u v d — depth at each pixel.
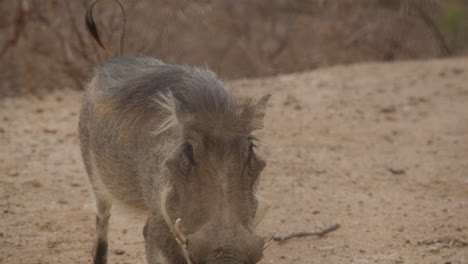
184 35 48.56
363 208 23.12
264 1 56.94
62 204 22.89
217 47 51.84
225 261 12.28
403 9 56.91
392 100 36.44
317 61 53.66
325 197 24.00
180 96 14.05
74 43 43.41
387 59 56.00
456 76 41.31
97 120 17.06
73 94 38.44
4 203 22.67
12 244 19.91
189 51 48.91
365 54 55.84
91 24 19.42
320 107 34.97
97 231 18.55
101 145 16.86
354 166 27.30
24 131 30.38
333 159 27.97
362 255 19.66
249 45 53.75
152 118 15.47
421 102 36.16
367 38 56.34
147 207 16.30
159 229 14.63
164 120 15.06
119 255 19.61
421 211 22.92
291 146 29.28
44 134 30.12
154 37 40.41
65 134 30.22
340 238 20.81
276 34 55.44
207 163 13.26
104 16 41.50
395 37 56.72
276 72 52.00
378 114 34.19
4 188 23.84
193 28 49.25
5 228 20.88
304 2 58.16
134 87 16.30
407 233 21.17
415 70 42.97
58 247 19.91
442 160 28.12
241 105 13.94
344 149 29.28
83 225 21.44
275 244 20.31
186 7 46.16
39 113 33.53
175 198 13.75
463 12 58.44
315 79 40.44
